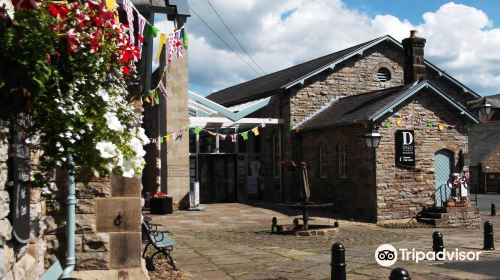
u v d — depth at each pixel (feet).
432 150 64.18
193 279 26.53
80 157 14.80
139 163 15.51
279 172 78.33
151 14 22.61
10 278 14.43
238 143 83.15
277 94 76.74
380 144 61.00
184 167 68.28
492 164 131.75
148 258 30.96
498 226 59.57
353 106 69.26
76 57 14.52
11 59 11.56
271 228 50.62
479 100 92.07
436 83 85.71
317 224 54.70
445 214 58.90
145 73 23.62
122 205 21.62
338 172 66.85
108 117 14.87
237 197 81.05
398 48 81.66
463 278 26.40
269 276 27.35
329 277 26.94
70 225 18.15
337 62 76.48
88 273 21.04
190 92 73.05
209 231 49.90
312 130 71.82
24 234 15.56
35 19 12.38
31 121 14.23
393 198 61.11
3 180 13.85
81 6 14.74
